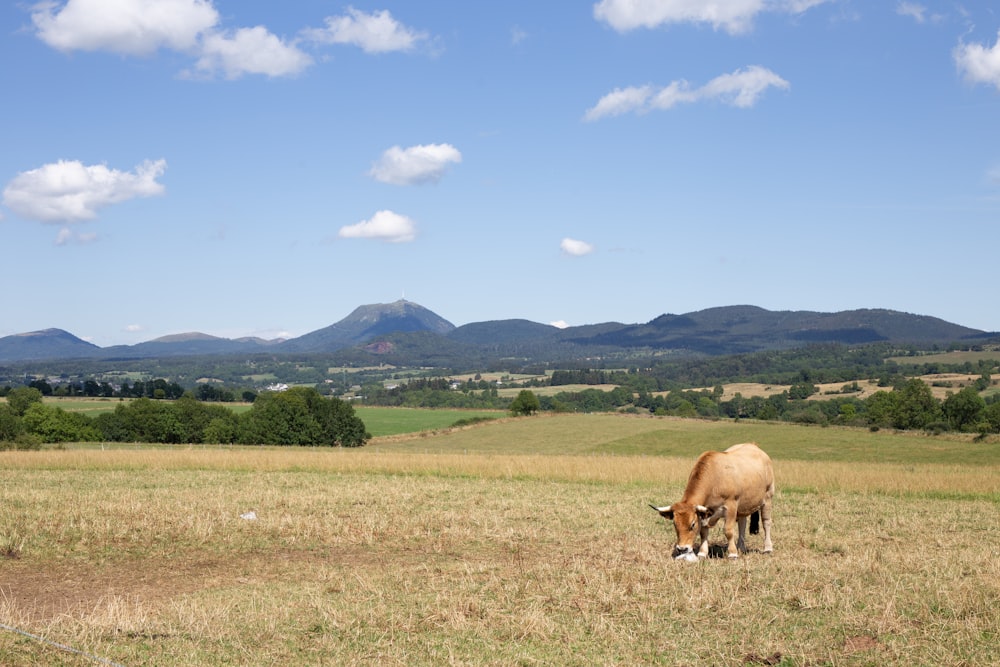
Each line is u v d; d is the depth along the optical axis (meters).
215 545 17.88
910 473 37.78
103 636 10.31
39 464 44.75
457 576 13.95
